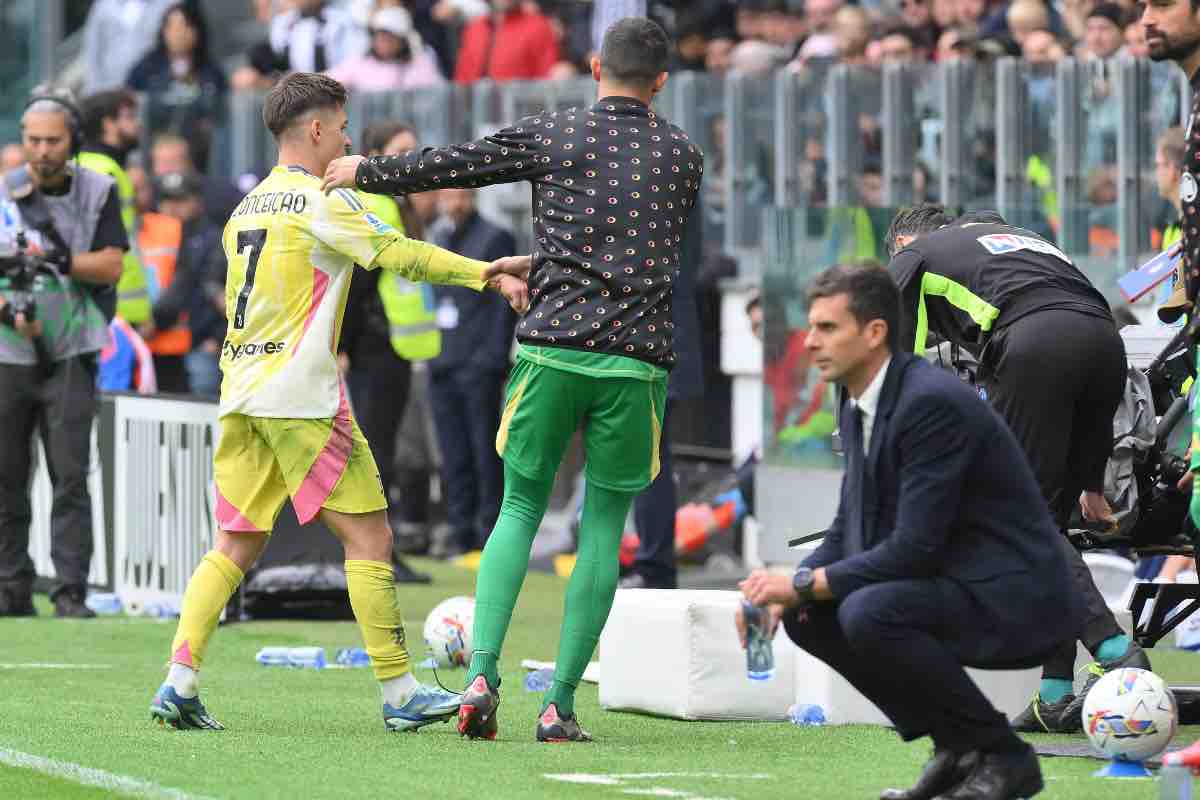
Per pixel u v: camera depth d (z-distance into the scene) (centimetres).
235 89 5903
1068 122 3831
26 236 3438
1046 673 2344
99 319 3509
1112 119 3762
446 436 4656
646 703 2478
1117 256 3747
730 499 4378
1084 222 3803
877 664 1733
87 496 3566
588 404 2234
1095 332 2322
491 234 4519
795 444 3978
